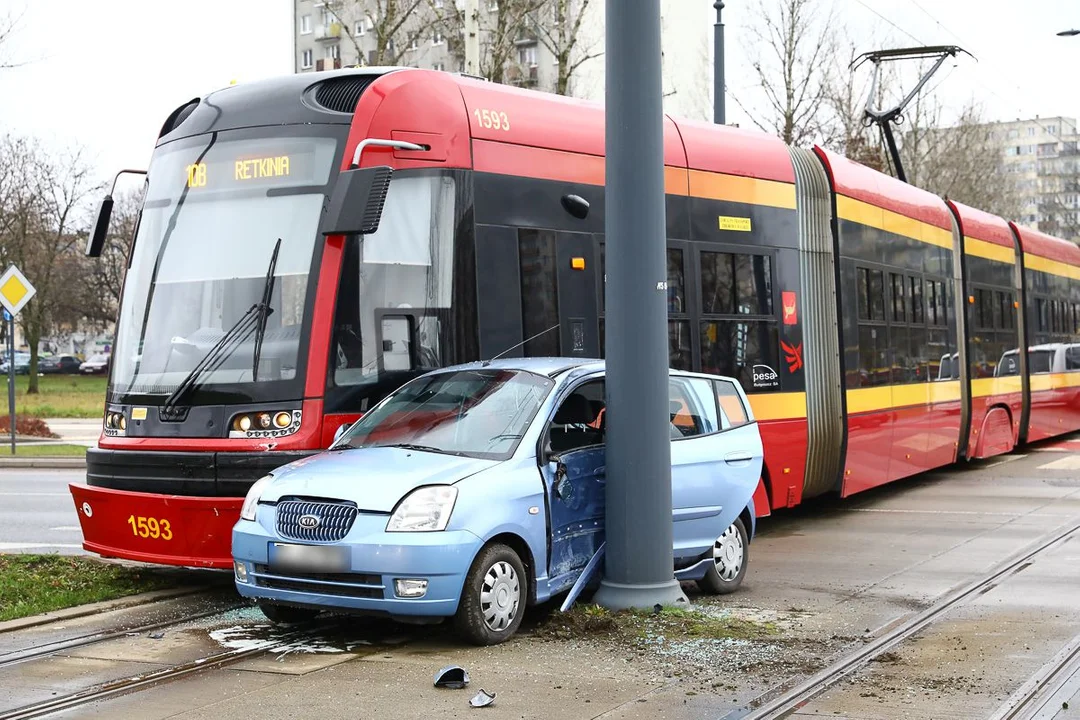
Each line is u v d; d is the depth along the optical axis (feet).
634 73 28.63
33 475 70.74
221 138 33.09
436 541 23.99
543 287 35.40
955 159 165.78
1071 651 24.77
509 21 110.32
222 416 30.45
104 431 32.58
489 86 35.47
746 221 44.06
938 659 24.22
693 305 41.22
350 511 24.45
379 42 112.98
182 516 30.01
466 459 25.95
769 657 24.43
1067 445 83.20
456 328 32.81
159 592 31.48
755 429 32.83
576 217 36.83
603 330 37.29
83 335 330.95
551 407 27.61
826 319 48.11
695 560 30.76
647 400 28.22
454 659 24.22
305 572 24.52
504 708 20.76
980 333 68.18
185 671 23.43
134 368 32.24
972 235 67.82
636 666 23.68
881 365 52.75
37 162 165.37
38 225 166.40
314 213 31.30
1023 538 41.24
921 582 33.30
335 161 31.55
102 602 30.22
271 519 25.16
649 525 28.19
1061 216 394.52
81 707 20.92
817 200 48.19
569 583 27.68
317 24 221.25
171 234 33.04
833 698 21.39
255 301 31.22
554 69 157.99
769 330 44.55
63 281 195.00
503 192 34.53
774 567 36.24
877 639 26.03
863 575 34.60
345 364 30.63
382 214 31.73
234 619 28.48
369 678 22.84
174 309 32.24
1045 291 82.69
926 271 59.72
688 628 26.66
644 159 28.43
